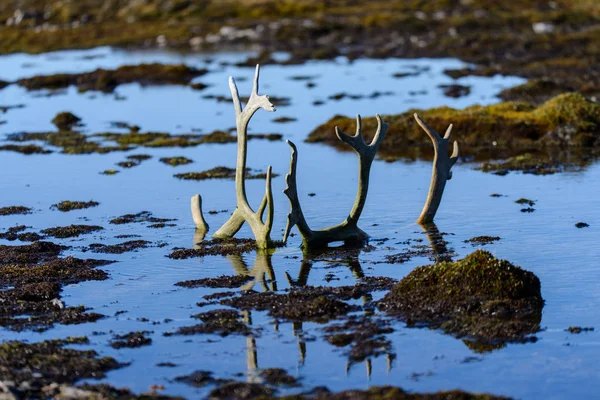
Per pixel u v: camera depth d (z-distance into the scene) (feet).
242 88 195.11
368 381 49.37
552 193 94.02
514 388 48.44
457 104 162.61
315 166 113.50
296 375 50.26
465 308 58.13
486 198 92.68
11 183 107.04
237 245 76.54
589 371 50.24
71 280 67.97
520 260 70.33
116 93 194.59
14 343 53.72
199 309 60.85
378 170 110.42
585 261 69.51
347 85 195.42
